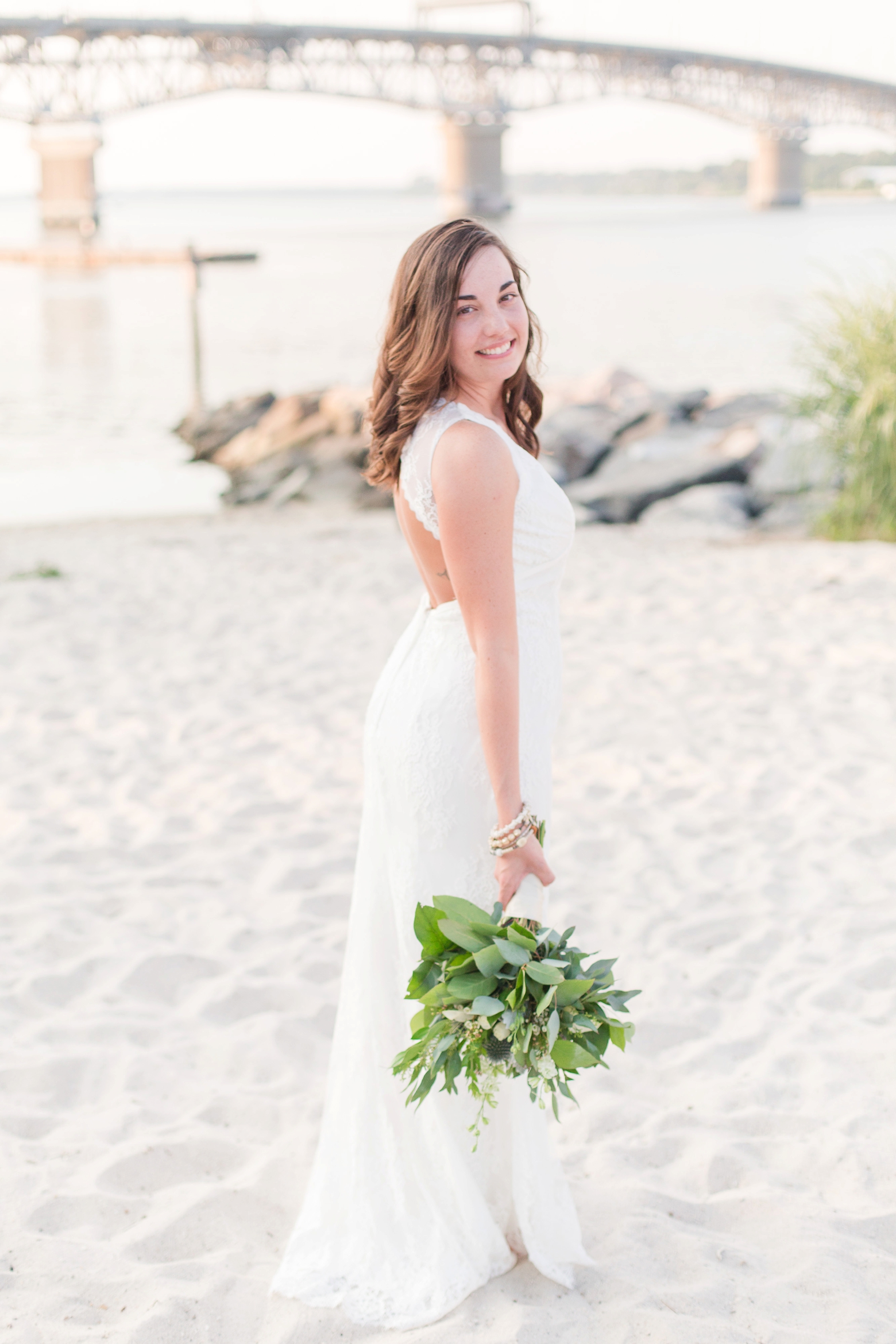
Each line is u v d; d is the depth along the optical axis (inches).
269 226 5354.3
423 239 68.1
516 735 65.8
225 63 4067.4
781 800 161.6
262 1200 86.4
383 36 4239.7
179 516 460.1
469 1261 73.4
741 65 5162.4
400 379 69.5
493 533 64.9
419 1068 65.4
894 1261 77.4
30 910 134.1
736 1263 77.5
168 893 139.4
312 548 356.5
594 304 1396.4
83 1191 86.6
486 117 4820.4
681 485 416.8
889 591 264.8
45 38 3791.8
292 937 129.3
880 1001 112.0
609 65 4918.8
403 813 71.4
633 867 142.9
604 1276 75.2
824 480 356.8
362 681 220.1
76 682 221.1
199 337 815.7
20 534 402.9
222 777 175.6
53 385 877.2
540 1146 74.3
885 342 338.0
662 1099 100.1
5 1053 106.3
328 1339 70.7
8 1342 70.9
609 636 241.9
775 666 217.3
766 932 126.2
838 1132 92.2
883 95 5708.7
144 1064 104.8
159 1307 73.5
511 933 62.7
